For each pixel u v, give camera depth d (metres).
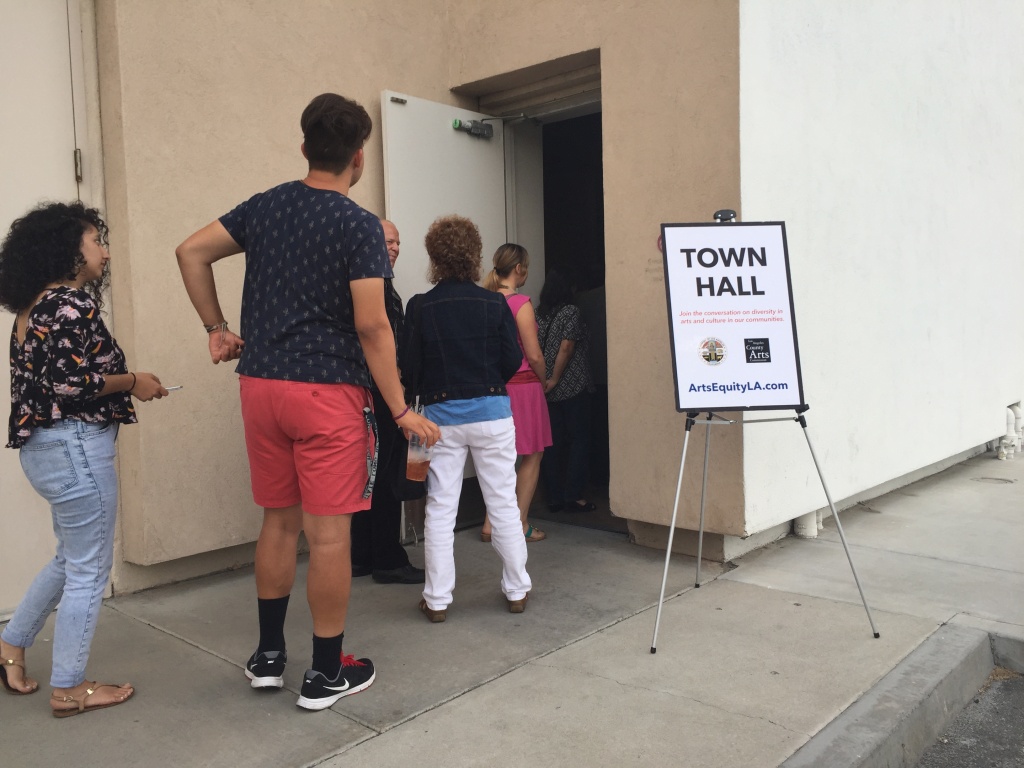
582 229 6.39
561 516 5.21
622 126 4.20
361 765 2.26
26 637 2.69
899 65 5.23
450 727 2.46
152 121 3.55
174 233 3.65
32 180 3.37
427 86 4.81
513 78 4.78
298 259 2.45
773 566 4.07
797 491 4.29
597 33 4.27
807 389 4.36
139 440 3.55
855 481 4.81
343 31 4.32
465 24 4.84
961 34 6.07
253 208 2.58
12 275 2.44
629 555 4.28
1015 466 6.73
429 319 3.31
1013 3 6.94
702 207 3.93
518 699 2.64
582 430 5.26
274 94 4.01
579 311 5.09
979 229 6.46
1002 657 3.13
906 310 5.37
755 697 2.64
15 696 2.69
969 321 6.30
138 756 2.31
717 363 3.18
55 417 2.38
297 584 3.82
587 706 2.59
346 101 2.53
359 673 2.72
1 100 3.27
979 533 4.66
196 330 3.73
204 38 3.72
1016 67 7.06
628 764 2.25
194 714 2.56
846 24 4.66
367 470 2.53
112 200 3.55
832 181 4.54
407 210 4.51
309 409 2.42
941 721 2.72
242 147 3.88
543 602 3.58
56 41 3.41
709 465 3.99
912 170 5.42
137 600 3.60
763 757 2.27
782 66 4.09
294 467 2.57
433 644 3.12
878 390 5.04
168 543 3.66
